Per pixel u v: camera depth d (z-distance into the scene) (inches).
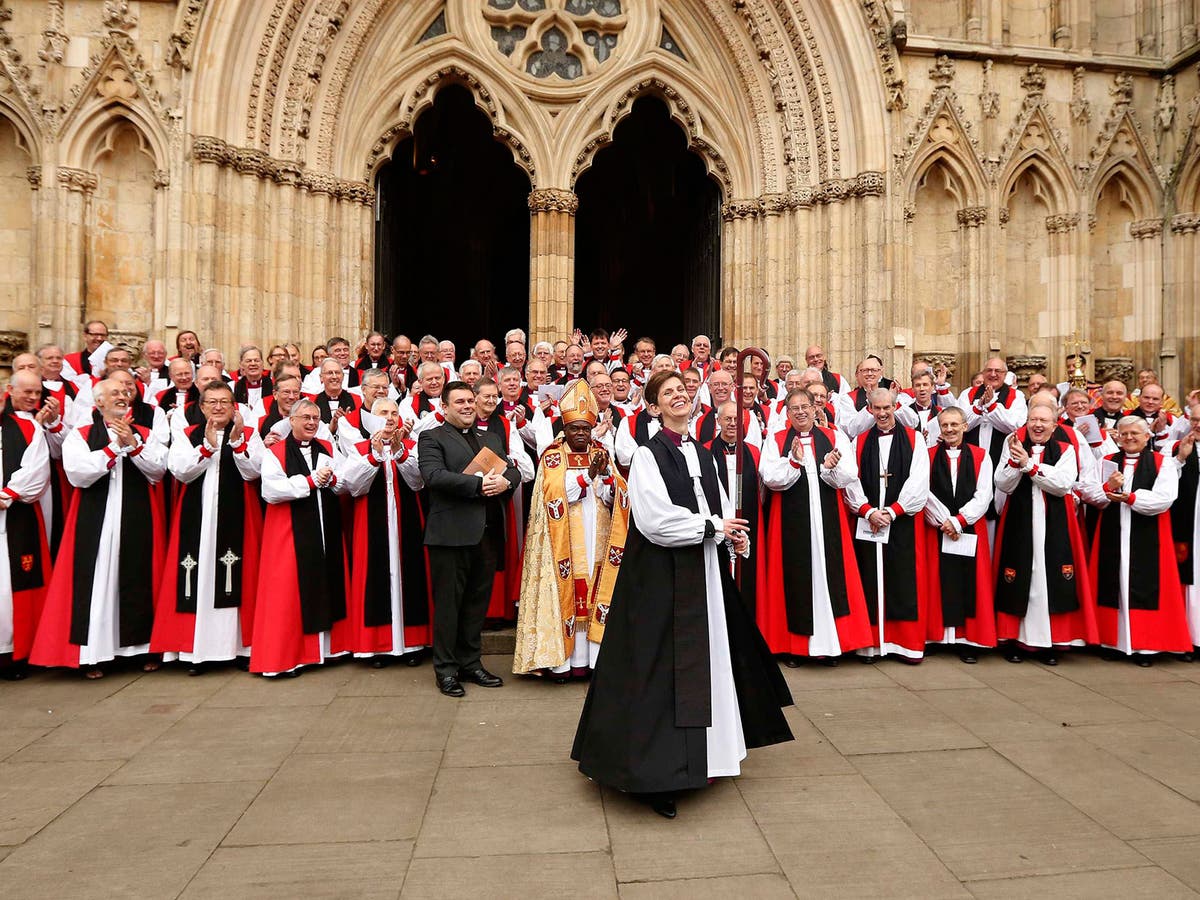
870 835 145.7
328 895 125.7
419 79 503.5
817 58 488.1
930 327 507.5
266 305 458.3
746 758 181.0
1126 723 203.8
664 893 127.0
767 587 257.3
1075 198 504.1
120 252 445.4
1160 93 519.2
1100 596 267.9
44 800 158.1
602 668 160.7
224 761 177.2
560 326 510.0
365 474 242.7
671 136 689.0
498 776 170.2
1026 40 517.0
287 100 464.4
